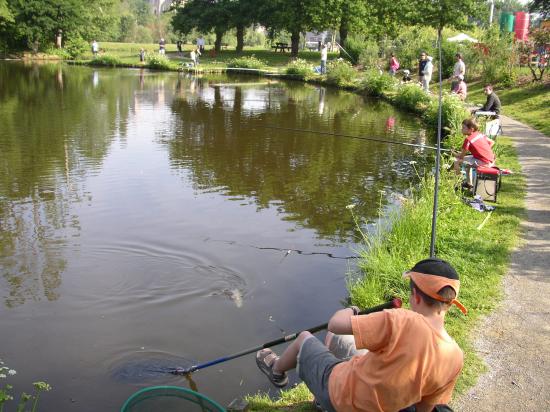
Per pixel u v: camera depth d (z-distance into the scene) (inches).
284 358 156.6
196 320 228.1
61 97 883.4
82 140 554.3
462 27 1339.8
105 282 259.0
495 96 539.2
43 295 246.5
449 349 115.4
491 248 267.7
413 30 1360.7
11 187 394.6
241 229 327.3
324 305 241.0
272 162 483.2
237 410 168.9
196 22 1808.6
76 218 338.0
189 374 191.6
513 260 256.5
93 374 192.4
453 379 117.1
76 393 182.4
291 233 323.0
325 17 1472.7
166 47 2278.5
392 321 115.0
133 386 185.6
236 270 274.4
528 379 172.7
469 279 237.3
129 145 536.1
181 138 574.9
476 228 293.3
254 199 383.2
